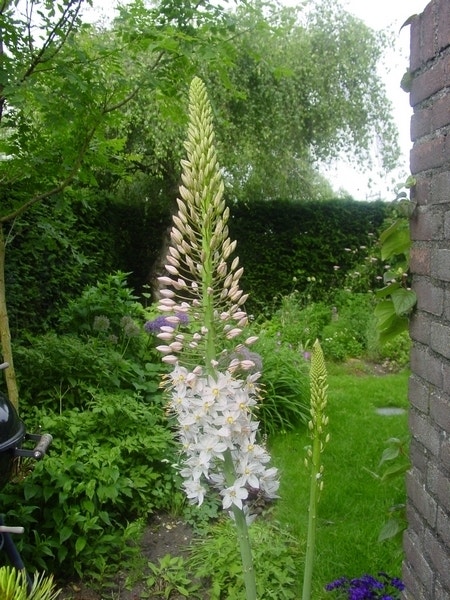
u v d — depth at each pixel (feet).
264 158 31.76
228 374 5.36
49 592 4.15
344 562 9.78
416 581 6.34
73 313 17.26
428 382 5.92
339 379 22.40
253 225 32.45
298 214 32.48
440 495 5.54
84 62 10.37
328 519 11.39
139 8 10.94
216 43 11.38
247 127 30.25
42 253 17.99
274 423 16.25
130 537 10.61
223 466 5.61
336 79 32.63
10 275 16.34
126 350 17.06
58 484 9.60
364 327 27.07
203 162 5.36
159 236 32.96
